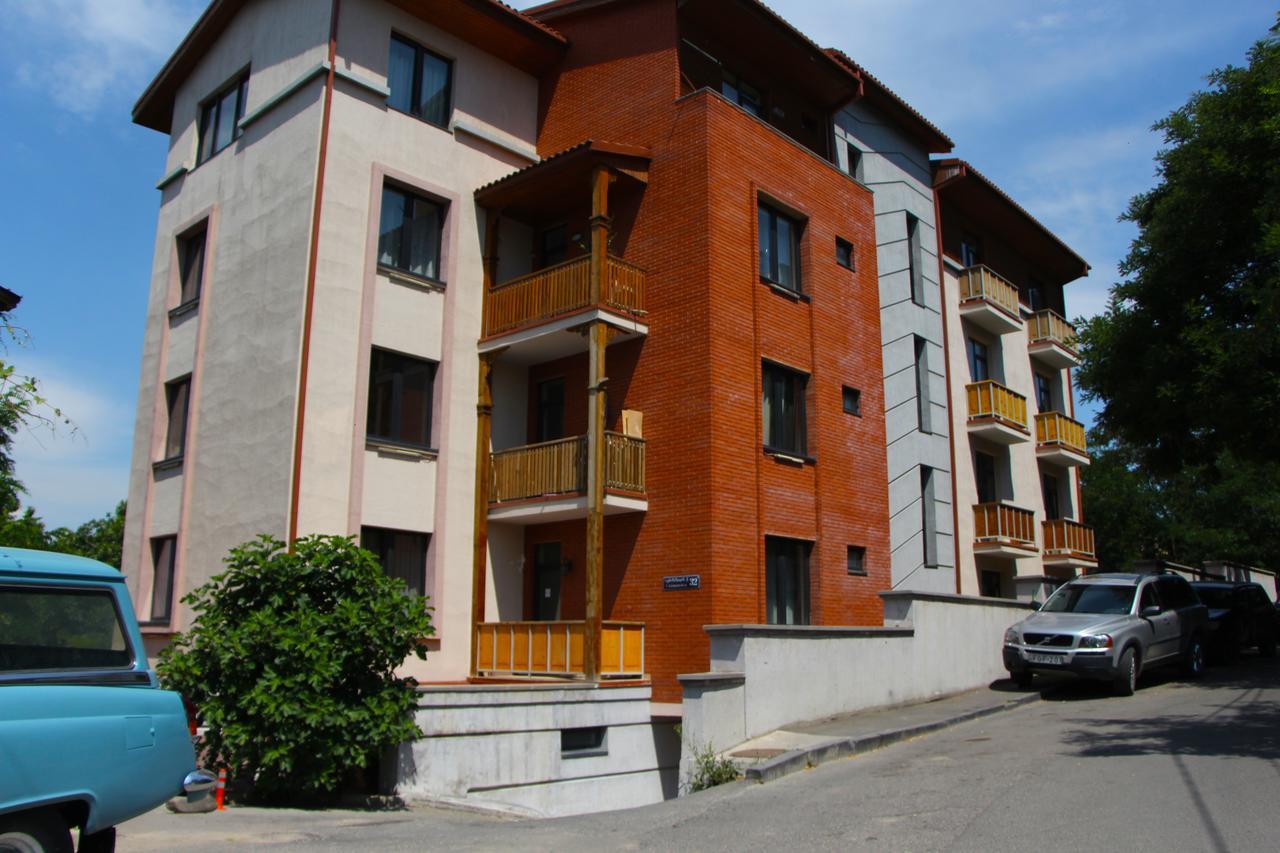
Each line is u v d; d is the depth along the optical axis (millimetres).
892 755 11297
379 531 15375
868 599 18234
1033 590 22953
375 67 16422
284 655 10219
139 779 5809
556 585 16797
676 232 16469
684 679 11789
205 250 17562
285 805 10258
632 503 15625
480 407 16766
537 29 18312
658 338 16328
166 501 17266
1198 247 16547
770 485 16375
